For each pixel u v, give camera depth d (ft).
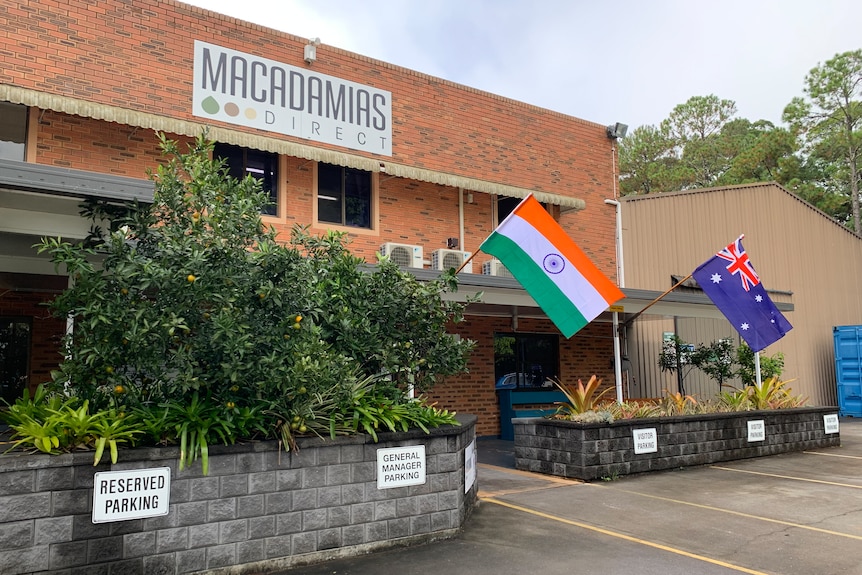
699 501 28.60
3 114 35.19
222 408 18.95
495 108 52.85
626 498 29.07
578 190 57.47
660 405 41.09
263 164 42.80
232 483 18.40
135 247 19.54
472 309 51.44
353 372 22.15
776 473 35.58
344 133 44.52
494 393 53.42
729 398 45.47
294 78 42.86
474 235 51.52
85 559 16.29
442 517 22.30
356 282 24.17
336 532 19.98
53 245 18.45
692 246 69.87
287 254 19.90
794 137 132.05
